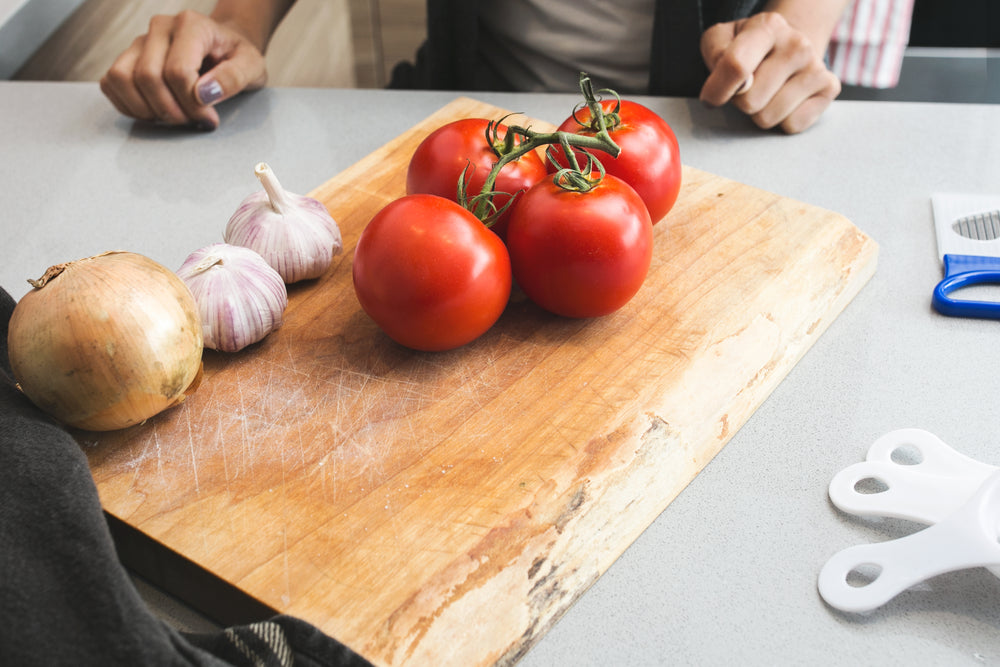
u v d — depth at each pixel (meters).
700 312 0.69
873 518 0.58
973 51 1.32
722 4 1.16
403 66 1.53
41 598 0.43
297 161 0.98
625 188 0.63
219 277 0.64
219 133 1.04
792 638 0.51
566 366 0.65
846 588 0.52
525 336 0.68
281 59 1.72
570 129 0.70
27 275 0.82
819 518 0.58
